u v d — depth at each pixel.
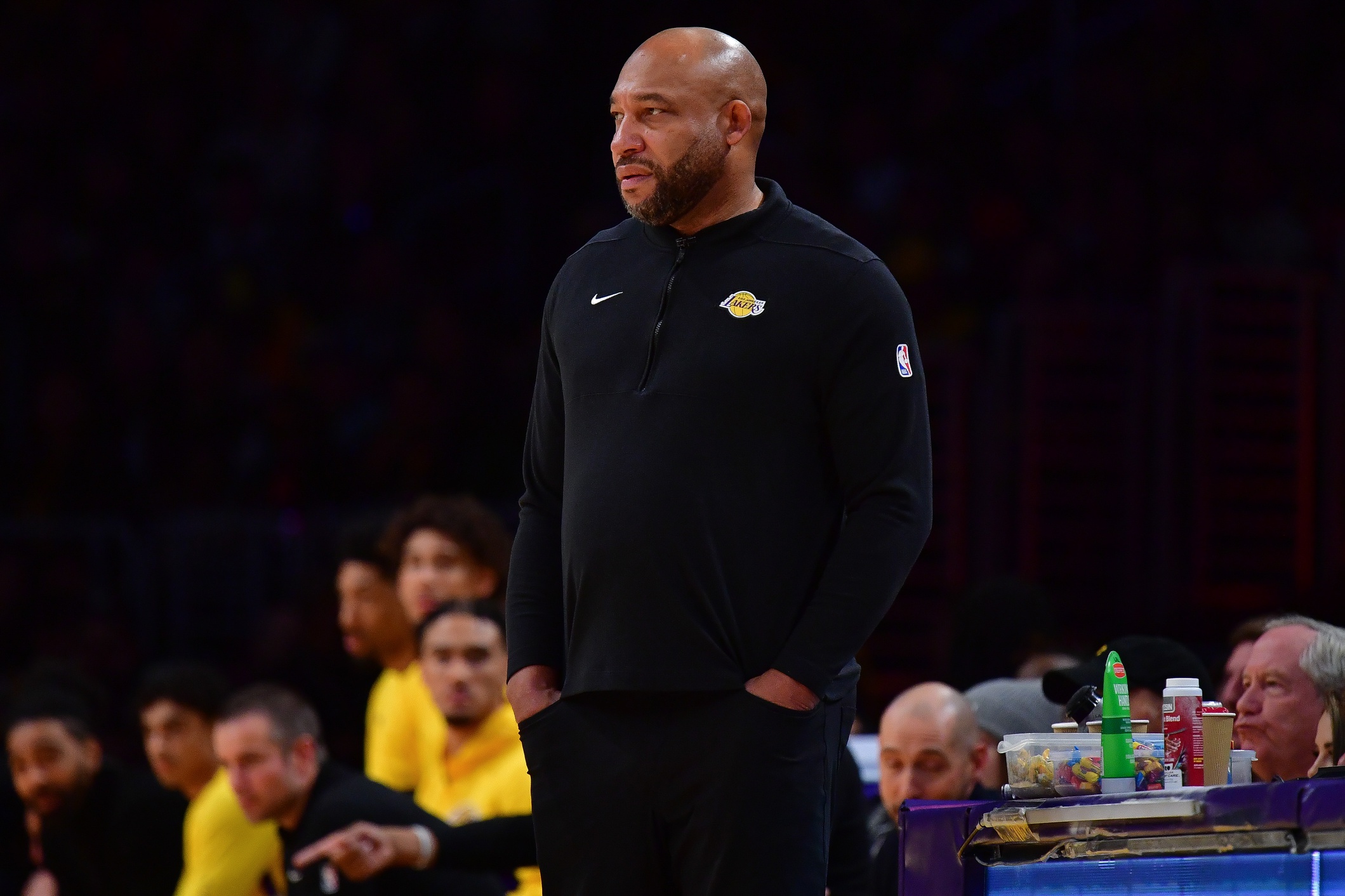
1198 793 7.90
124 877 20.56
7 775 23.38
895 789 13.78
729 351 8.67
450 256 44.50
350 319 42.62
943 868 9.13
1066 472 33.28
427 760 18.61
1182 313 32.69
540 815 8.93
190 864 18.62
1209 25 41.72
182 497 39.94
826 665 8.49
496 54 46.16
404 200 45.09
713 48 9.02
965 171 41.69
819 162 41.69
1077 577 33.06
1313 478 32.03
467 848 14.66
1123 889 8.25
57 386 41.41
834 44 44.62
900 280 38.62
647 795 8.60
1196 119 40.41
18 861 23.27
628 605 8.62
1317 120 39.47
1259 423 32.41
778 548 8.66
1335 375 31.98
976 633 19.11
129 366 41.75
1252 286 32.56
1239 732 11.68
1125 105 40.91
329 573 29.25
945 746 13.58
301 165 45.03
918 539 8.70
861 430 8.72
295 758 16.36
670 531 8.56
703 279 8.88
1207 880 7.83
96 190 45.62
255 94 46.28
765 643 8.63
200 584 33.69
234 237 44.28
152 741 20.30
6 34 46.91
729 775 8.44
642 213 8.97
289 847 16.69
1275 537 32.28
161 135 46.31
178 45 47.03
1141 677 13.37
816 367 8.70
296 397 40.66
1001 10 44.12
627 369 8.86
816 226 9.02
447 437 39.56
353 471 39.53
